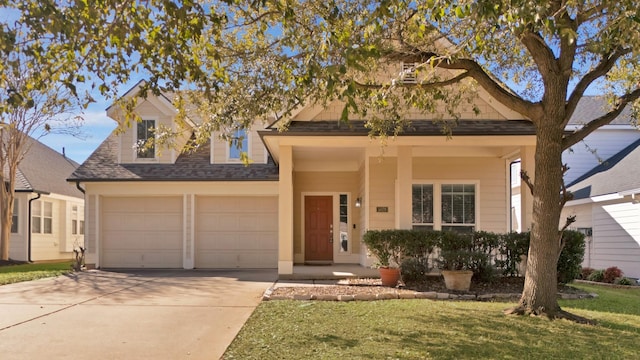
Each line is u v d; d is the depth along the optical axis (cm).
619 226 1504
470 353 541
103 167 1603
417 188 1446
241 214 1593
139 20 501
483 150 1423
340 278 1184
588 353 546
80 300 895
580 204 1695
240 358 528
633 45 520
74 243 2089
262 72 773
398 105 939
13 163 1825
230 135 802
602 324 689
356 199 1652
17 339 616
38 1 442
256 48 772
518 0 429
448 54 639
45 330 662
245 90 777
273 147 1270
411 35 767
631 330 656
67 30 447
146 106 1627
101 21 497
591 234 1647
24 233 1967
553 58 728
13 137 1791
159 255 1577
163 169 1599
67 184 2336
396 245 1067
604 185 1579
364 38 579
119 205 1591
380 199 1429
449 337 609
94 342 601
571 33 471
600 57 807
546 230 741
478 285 1023
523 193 1205
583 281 1398
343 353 540
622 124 1825
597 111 1881
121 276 1305
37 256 2041
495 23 508
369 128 1090
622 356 536
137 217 1588
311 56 506
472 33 683
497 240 1064
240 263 1580
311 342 586
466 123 1218
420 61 815
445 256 1013
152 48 520
